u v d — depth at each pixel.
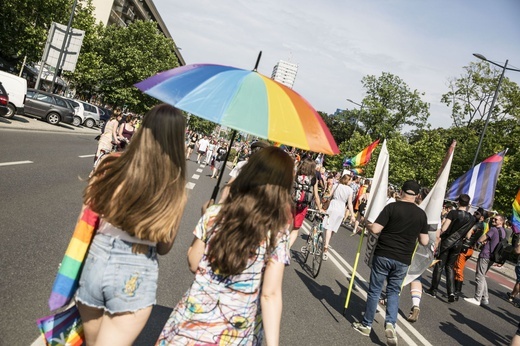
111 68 55.03
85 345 2.68
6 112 21.00
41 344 3.49
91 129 41.09
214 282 2.43
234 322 2.40
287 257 2.47
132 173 2.39
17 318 3.78
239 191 2.51
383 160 6.46
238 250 2.37
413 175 43.81
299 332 5.38
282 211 2.47
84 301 2.42
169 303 5.08
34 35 37.41
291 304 6.47
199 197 14.75
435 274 10.06
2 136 16.22
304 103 2.88
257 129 2.45
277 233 2.44
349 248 13.71
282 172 2.49
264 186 2.46
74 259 2.45
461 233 9.64
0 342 3.35
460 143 45.50
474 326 8.26
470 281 14.81
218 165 22.91
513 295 12.50
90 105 42.41
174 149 2.48
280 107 2.65
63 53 29.50
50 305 2.43
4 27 36.28
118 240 2.40
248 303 2.42
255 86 2.70
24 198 8.13
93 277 2.37
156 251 2.62
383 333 6.22
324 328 5.76
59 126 30.91
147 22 56.88
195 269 2.59
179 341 2.40
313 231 9.62
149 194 2.39
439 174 6.83
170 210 2.45
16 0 35.97
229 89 2.62
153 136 2.46
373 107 67.00
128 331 2.42
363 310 7.12
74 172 12.73
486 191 10.73
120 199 2.36
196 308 2.43
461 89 47.00
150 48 56.31
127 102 55.88
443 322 7.93
